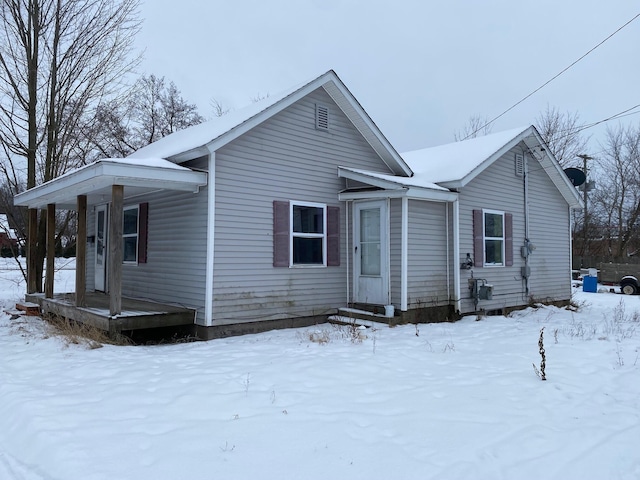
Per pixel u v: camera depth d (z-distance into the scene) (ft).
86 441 12.17
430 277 33.32
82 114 51.06
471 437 12.74
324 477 10.44
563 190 46.78
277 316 30.25
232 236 28.27
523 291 41.96
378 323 31.01
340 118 34.78
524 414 14.64
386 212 32.35
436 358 21.88
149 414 14.19
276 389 16.53
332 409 14.67
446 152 42.96
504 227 40.27
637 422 14.38
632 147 117.70
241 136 28.89
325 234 33.30
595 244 126.31
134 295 34.68
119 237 25.52
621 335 28.45
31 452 12.14
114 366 19.79
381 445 12.10
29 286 38.83
